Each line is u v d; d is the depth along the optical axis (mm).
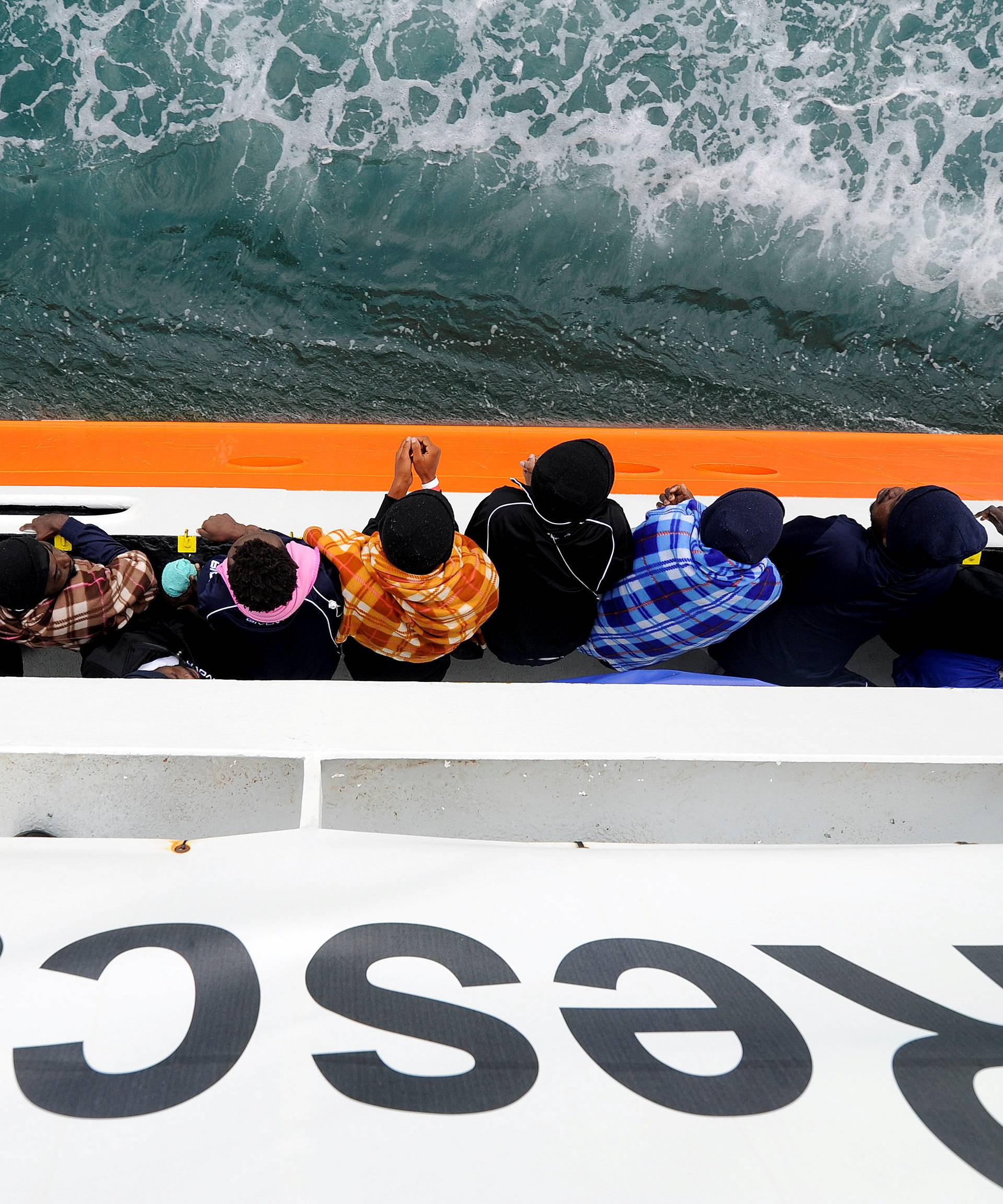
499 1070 713
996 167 6848
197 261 6344
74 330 6004
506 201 6555
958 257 6816
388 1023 752
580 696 1297
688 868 960
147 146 6336
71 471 3852
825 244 6789
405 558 1702
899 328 6844
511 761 1120
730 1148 655
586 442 1867
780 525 1869
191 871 903
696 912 901
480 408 5992
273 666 1879
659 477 4281
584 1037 755
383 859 935
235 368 5988
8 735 1099
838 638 2164
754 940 870
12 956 791
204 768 1097
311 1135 654
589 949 847
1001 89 6750
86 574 1921
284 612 1759
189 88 6344
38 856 908
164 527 2404
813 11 6570
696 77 6594
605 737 1179
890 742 1204
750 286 6777
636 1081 713
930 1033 772
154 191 6336
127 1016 746
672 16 6508
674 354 6574
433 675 2086
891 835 1200
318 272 6445
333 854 936
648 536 2055
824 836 1196
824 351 6785
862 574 2055
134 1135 645
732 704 1296
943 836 1204
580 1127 671
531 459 2209
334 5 6285
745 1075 719
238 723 1163
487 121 6500
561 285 6664
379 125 6516
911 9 6605
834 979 828
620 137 6680
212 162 6367
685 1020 775
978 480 4582
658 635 2117
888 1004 803
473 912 882
